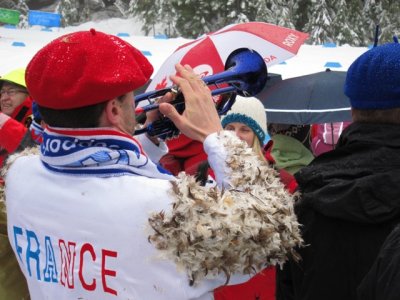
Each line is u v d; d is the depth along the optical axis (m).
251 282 2.02
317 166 1.67
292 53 3.44
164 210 1.25
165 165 2.60
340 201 1.52
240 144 1.38
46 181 1.47
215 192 1.25
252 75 1.64
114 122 1.38
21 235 1.55
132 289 1.31
